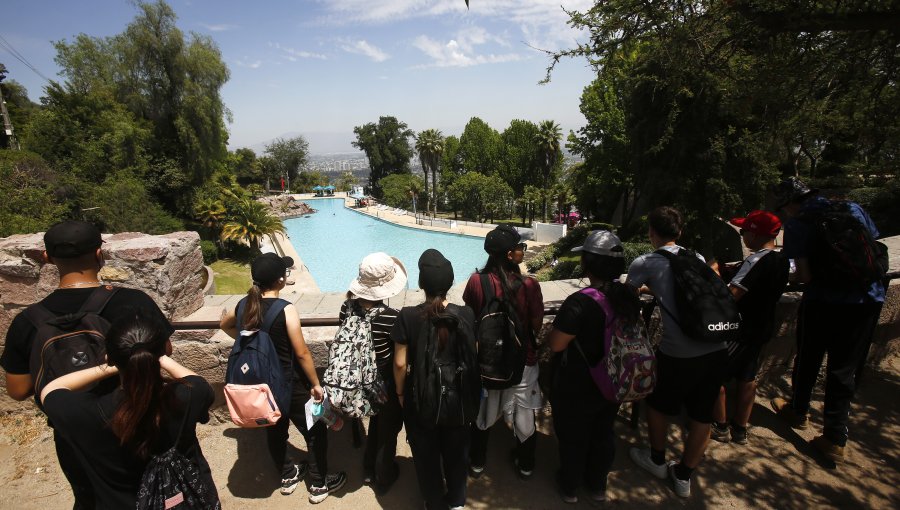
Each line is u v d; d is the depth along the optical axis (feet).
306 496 8.37
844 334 8.64
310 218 214.07
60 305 5.72
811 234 8.89
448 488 7.68
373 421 8.57
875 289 8.54
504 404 8.25
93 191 83.35
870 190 44.78
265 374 7.16
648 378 7.22
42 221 57.52
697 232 45.55
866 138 15.65
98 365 5.32
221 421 10.27
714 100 39.45
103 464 4.83
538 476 8.89
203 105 115.03
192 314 10.23
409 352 7.30
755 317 8.74
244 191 124.67
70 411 4.68
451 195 194.08
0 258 8.91
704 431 7.82
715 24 12.75
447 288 7.04
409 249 127.95
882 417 10.54
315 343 9.69
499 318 7.57
